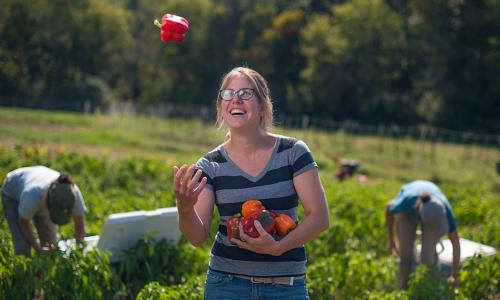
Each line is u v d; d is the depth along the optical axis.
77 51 50.97
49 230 7.62
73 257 7.30
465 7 57.69
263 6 74.06
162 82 71.56
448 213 7.85
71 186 6.98
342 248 10.73
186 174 4.11
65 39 49.00
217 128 4.79
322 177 21.72
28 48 37.91
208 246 10.55
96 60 55.31
